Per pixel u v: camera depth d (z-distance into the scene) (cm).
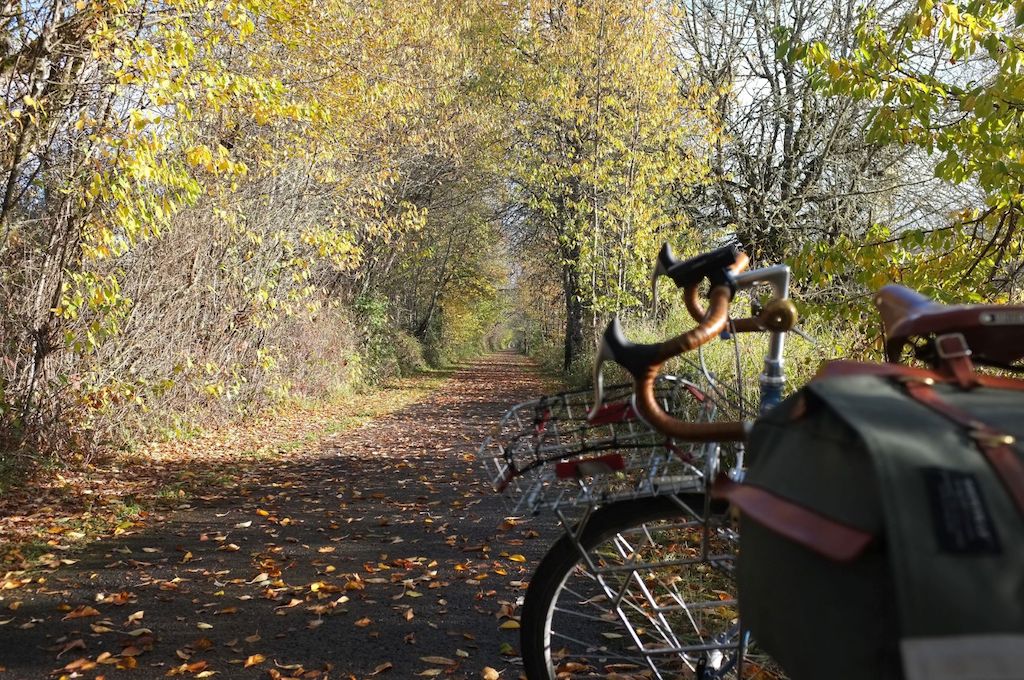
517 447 266
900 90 646
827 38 1975
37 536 666
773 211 2030
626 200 1706
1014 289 672
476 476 958
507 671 388
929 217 1605
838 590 150
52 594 515
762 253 2070
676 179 1855
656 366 202
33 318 937
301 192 1744
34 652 420
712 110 1834
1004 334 181
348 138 1586
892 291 208
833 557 143
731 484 195
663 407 263
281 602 498
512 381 3594
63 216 914
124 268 1127
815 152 2086
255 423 1532
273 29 1073
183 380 1295
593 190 1817
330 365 2167
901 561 128
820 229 2016
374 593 511
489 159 2653
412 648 419
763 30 2078
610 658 282
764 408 264
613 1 1766
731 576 267
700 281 239
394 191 2706
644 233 1662
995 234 666
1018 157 617
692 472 253
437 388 2972
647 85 1769
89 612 474
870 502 142
